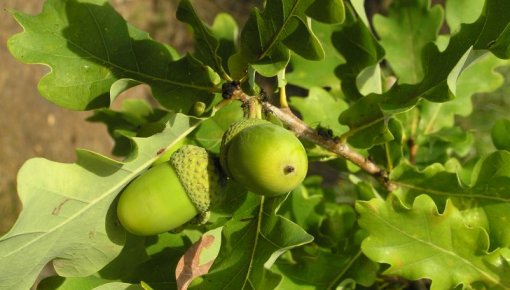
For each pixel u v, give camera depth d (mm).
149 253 229
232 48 265
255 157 183
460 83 282
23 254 190
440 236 216
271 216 205
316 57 198
